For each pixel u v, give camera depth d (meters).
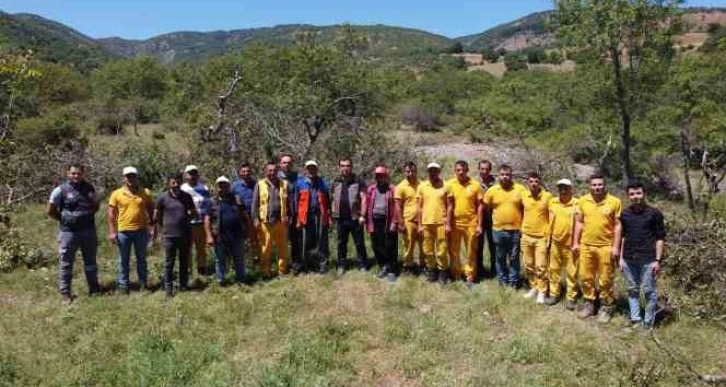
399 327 7.35
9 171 14.45
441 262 8.79
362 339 7.13
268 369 6.33
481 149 24.17
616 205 7.44
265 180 9.22
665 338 7.04
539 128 31.56
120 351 6.91
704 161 17.41
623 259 7.35
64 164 15.06
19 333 7.29
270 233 9.19
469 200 8.63
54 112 32.34
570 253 7.88
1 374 6.26
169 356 6.59
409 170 9.05
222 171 13.66
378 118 21.44
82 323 7.55
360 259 9.48
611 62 21.75
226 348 6.99
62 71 51.12
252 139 15.12
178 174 8.57
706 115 21.66
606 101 22.94
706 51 25.14
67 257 8.40
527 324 7.50
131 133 39.84
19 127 26.62
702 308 7.68
